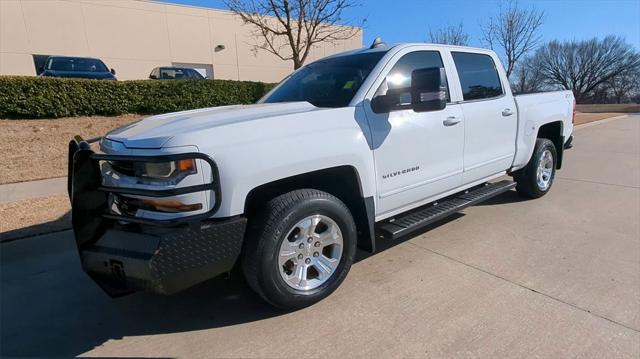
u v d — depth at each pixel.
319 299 3.21
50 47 20.69
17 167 8.23
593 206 5.59
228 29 25.55
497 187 5.09
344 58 4.12
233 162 2.67
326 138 3.09
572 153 10.30
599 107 37.31
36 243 4.73
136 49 22.95
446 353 2.61
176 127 2.79
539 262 3.87
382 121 3.50
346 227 3.27
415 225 3.79
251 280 2.93
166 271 2.55
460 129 4.24
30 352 2.76
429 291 3.38
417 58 4.01
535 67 60.19
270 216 2.88
